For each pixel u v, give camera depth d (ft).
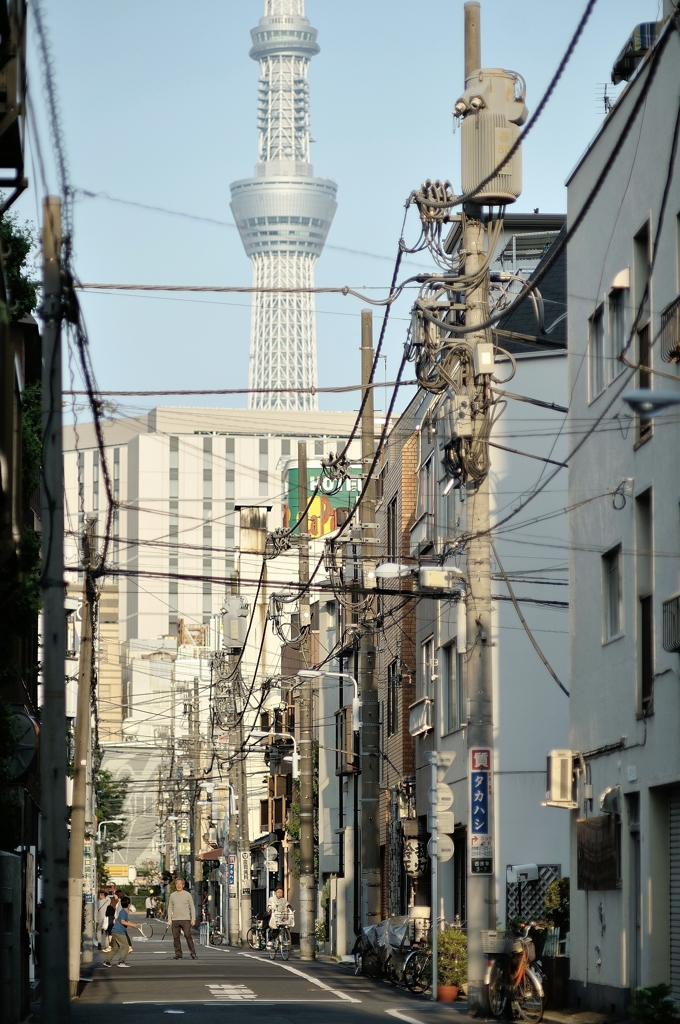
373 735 145.28
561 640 131.95
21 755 82.58
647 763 91.30
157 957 198.39
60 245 67.05
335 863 238.07
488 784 97.86
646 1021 79.41
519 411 133.80
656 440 91.66
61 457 67.05
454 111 97.60
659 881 89.86
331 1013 94.12
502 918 127.24
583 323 109.70
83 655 128.88
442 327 91.81
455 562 142.41
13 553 77.51
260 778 361.30
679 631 83.97
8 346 75.92
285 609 352.49
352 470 270.67
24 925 88.48
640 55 105.19
